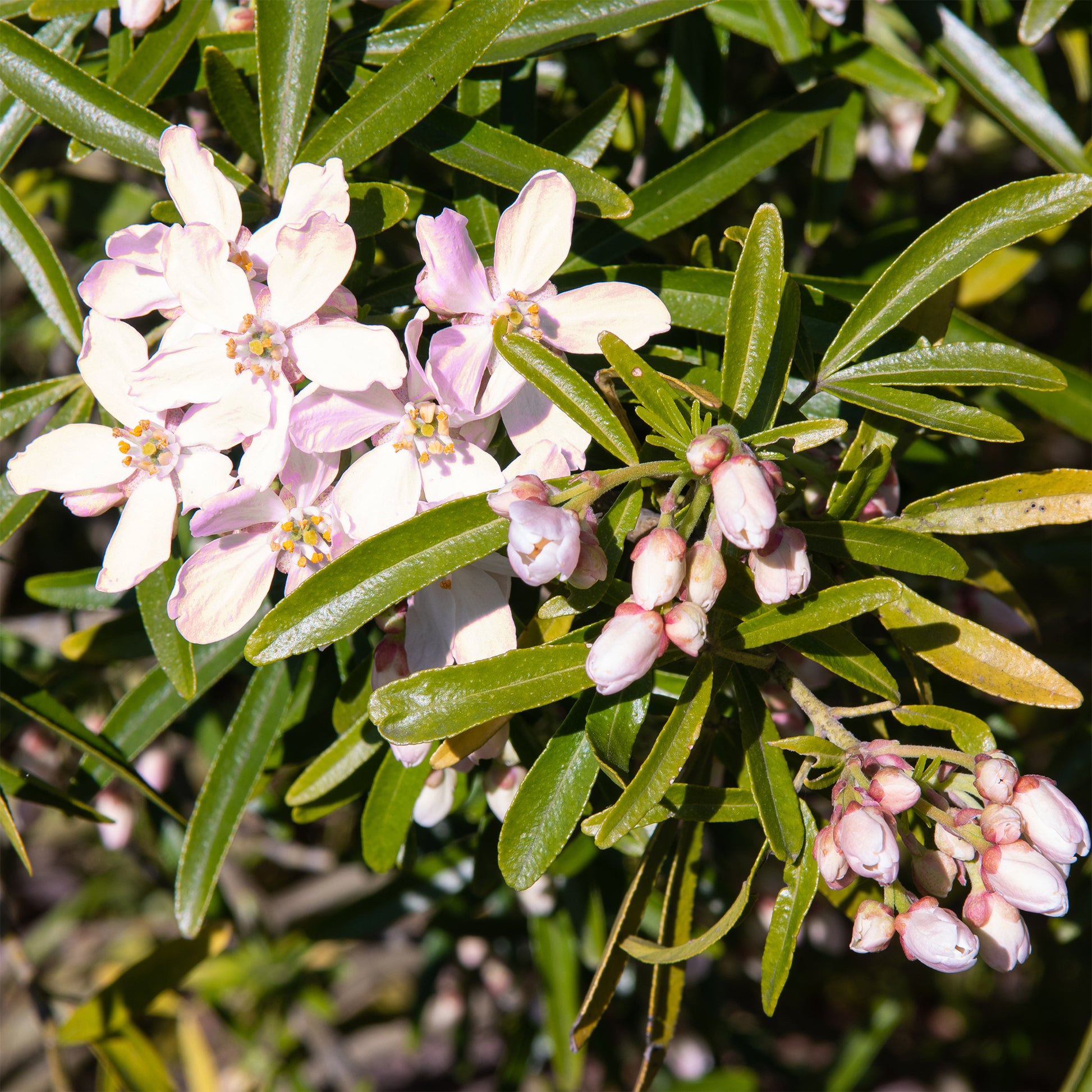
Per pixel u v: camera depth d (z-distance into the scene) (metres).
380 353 0.32
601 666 0.31
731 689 0.35
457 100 0.35
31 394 0.35
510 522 0.31
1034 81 0.37
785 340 0.33
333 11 0.36
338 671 0.37
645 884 0.34
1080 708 0.39
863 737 0.35
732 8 0.37
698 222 0.37
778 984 0.32
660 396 0.32
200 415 0.32
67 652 0.37
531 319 0.32
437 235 0.32
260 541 0.33
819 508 0.34
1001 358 0.33
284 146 0.34
